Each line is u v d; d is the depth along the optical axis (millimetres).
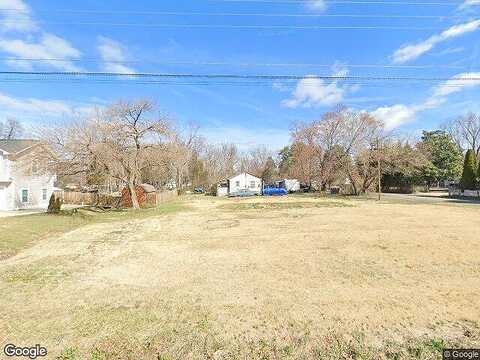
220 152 78875
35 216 20109
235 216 19812
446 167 49312
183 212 23031
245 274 7309
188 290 6273
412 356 3818
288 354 3908
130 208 27000
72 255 9641
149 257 9211
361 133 42375
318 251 9531
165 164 30656
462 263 8016
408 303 5426
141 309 5316
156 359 3828
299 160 55688
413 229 13320
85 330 4562
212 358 3842
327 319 4832
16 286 6648
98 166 23484
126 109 24125
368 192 46562
